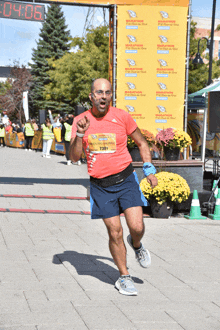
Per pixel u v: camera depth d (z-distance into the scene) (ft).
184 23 28.60
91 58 85.30
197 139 36.94
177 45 28.73
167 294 12.35
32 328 9.76
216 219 23.43
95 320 10.34
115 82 28.71
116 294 12.23
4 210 23.80
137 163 25.22
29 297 11.73
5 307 10.96
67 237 18.66
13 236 18.43
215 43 99.19
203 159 32.17
